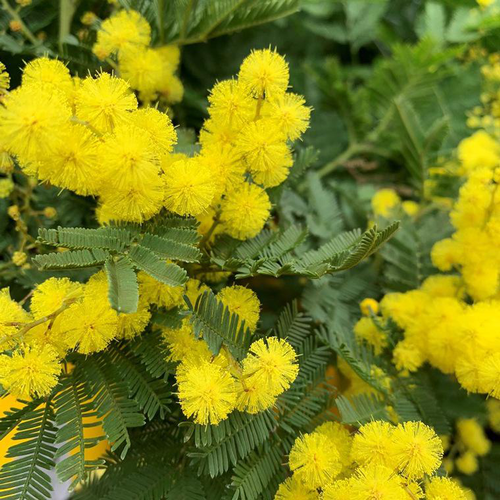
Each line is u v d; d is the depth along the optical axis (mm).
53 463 112
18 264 131
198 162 118
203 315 113
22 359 108
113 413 112
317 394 130
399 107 168
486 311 135
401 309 144
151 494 122
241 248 127
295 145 180
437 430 138
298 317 133
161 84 145
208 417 112
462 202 143
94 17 147
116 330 113
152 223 117
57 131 99
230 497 117
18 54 144
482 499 155
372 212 173
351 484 110
